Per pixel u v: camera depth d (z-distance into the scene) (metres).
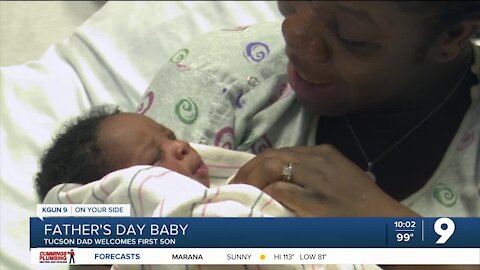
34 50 1.50
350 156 0.97
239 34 1.08
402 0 0.74
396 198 0.92
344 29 0.78
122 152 0.92
